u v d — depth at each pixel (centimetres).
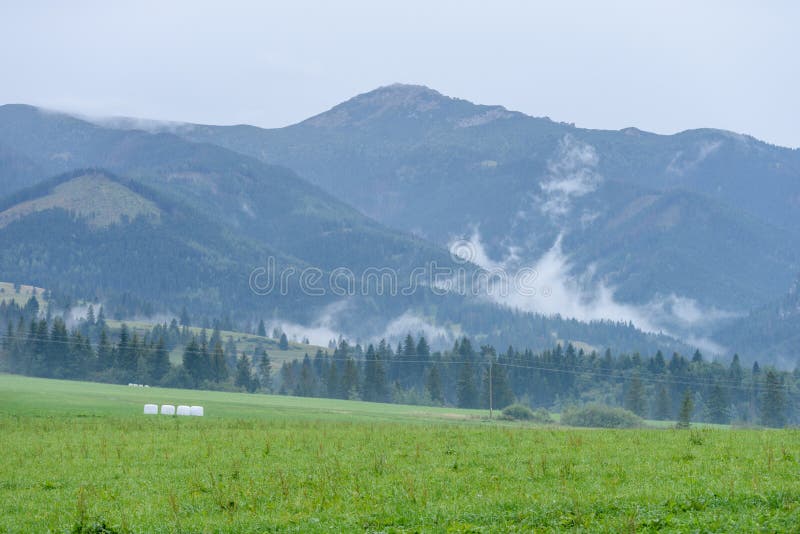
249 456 8319
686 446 8106
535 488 6016
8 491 6825
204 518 5556
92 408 18562
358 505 5653
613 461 7106
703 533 4703
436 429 11994
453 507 5441
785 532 4622
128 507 6028
